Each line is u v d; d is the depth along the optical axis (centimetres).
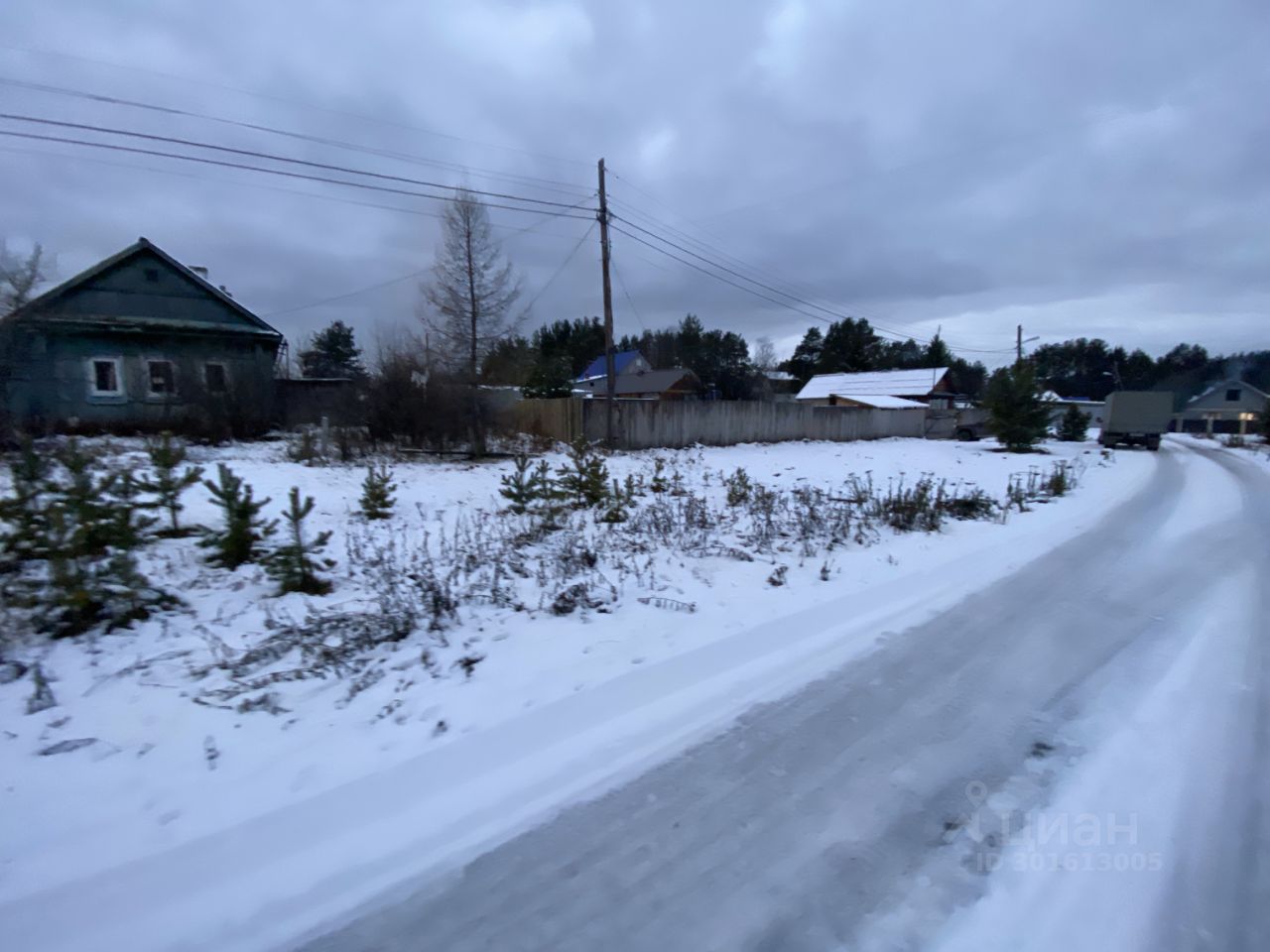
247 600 543
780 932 219
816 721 364
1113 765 317
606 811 286
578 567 636
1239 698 385
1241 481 1555
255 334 2106
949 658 450
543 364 3672
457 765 319
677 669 428
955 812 283
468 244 2111
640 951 212
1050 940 214
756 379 4944
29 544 527
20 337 1426
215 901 234
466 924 224
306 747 332
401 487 1082
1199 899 231
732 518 920
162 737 340
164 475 692
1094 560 725
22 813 279
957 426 3191
